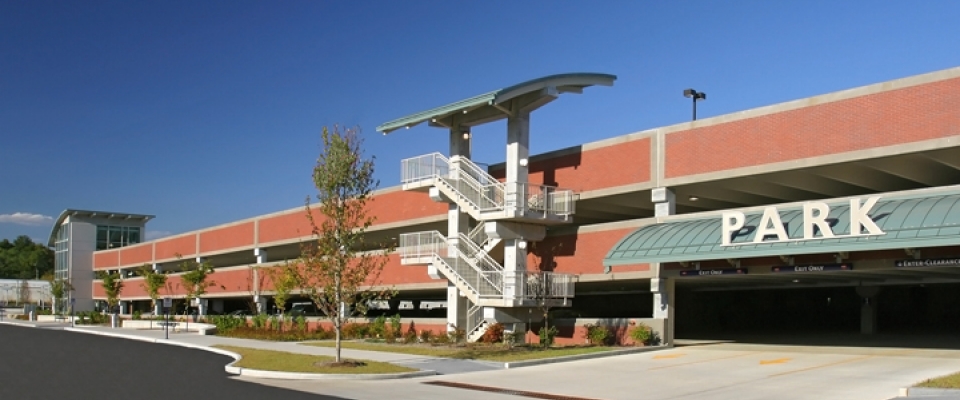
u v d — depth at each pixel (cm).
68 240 9575
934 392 1698
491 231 3409
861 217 2400
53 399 1864
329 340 4203
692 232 2900
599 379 2300
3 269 16625
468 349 3241
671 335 3225
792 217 2670
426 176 3750
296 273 2850
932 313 4944
